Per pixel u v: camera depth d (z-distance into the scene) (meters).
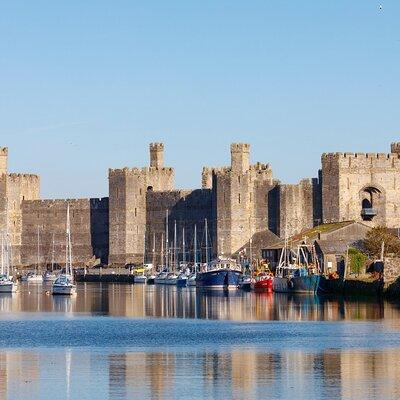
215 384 169.62
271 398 160.25
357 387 166.25
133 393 164.25
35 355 199.38
